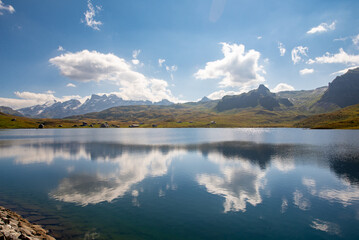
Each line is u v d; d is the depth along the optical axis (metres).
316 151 80.12
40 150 85.62
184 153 76.56
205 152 78.75
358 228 23.64
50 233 21.97
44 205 29.83
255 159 64.19
